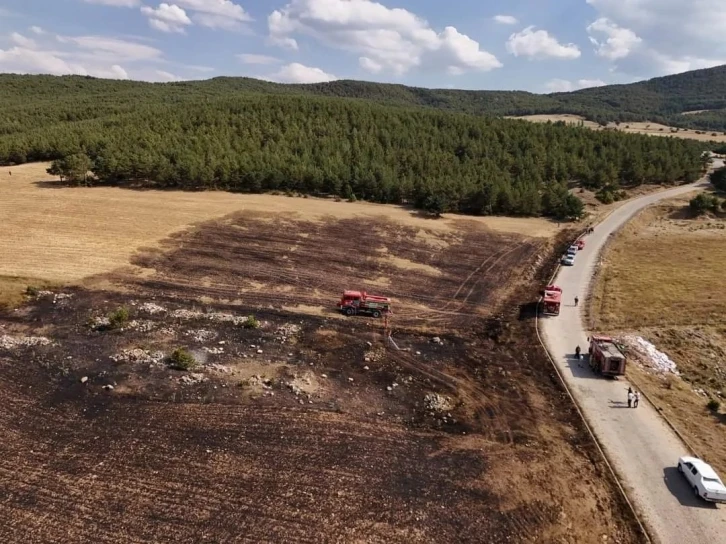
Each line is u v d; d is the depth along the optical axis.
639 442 28.89
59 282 46.75
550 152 109.31
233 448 26.50
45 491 22.98
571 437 29.19
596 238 74.31
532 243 70.25
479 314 47.41
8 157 97.75
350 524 22.06
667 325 44.62
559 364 37.78
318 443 27.34
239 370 34.38
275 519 22.06
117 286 47.19
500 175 94.81
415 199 86.38
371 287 51.94
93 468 24.58
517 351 39.84
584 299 51.19
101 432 27.31
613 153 113.69
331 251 60.31
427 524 22.38
